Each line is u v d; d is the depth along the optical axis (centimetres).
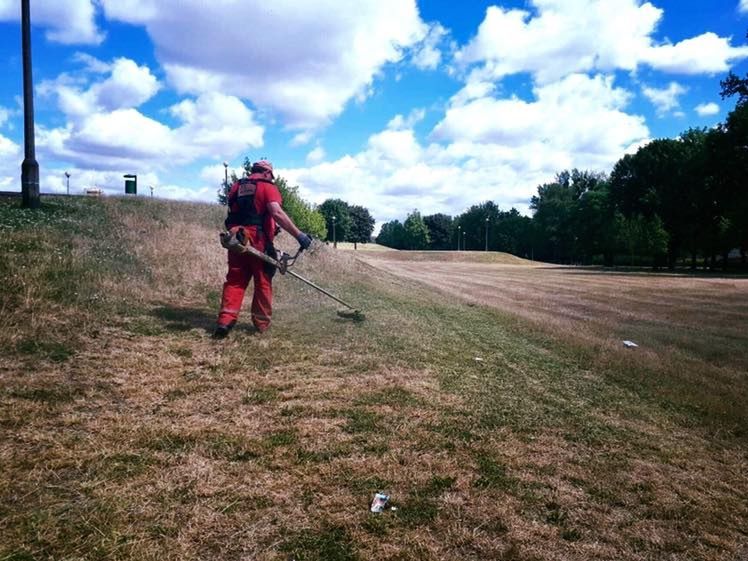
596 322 1169
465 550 247
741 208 4234
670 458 389
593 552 255
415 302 1137
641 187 5669
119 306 617
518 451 366
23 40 921
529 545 255
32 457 290
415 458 338
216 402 403
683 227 5081
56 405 359
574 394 536
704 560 258
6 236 738
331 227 11281
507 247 10938
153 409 377
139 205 1312
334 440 354
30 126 962
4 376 393
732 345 948
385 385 482
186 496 270
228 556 228
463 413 430
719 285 2600
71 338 493
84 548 223
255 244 607
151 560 220
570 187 10106
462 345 712
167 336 553
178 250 980
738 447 432
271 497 278
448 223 12912
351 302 941
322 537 247
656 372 673
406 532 257
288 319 725
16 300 548
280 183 3291
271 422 376
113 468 289
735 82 4000
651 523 289
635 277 3369
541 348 778
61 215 980
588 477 338
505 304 1442
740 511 314
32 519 238
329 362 541
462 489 304
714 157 4475
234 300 586
